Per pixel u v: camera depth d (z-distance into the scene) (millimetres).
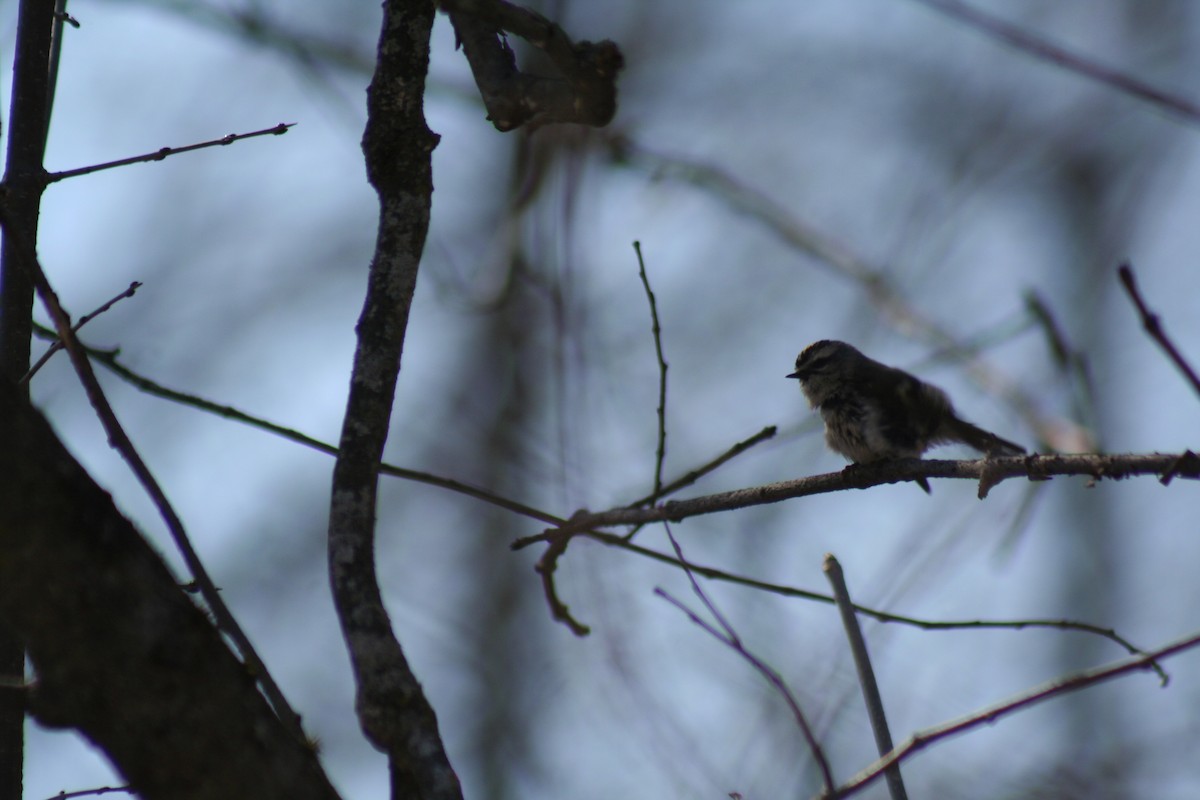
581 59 7887
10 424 5246
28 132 8117
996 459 8008
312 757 5832
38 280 6969
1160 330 5305
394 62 7461
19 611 5223
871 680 6895
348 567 6309
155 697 5320
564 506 10641
